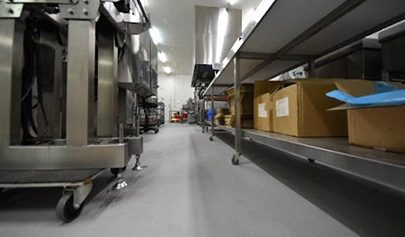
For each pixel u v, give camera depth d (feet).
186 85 38.75
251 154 6.15
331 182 3.62
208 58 15.30
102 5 3.44
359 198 2.93
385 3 3.03
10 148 2.88
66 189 2.43
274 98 4.30
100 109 4.32
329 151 2.11
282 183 3.58
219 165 4.87
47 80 4.14
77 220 2.41
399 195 3.02
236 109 5.20
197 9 15.07
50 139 3.93
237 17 15.25
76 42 3.09
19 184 2.41
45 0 2.97
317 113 3.32
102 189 3.36
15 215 2.54
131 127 6.04
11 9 2.90
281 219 2.37
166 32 19.80
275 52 5.24
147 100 12.45
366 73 5.16
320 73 6.64
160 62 31.58
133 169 4.50
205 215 2.48
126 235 2.10
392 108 1.92
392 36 4.42
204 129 14.80
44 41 4.07
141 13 4.43
